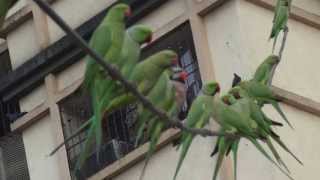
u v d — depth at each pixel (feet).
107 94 28.96
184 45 53.67
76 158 57.26
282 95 52.44
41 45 59.72
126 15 29.78
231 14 52.54
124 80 28.27
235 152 34.47
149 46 53.72
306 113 53.47
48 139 59.06
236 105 35.29
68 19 58.65
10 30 61.57
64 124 57.88
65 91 57.88
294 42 54.49
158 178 53.42
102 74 29.01
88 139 28.66
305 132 52.90
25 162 60.23
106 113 29.35
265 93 36.37
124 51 29.53
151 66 30.53
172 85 31.30
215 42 52.75
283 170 47.42
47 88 58.85
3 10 26.14
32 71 59.41
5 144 60.90
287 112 52.70
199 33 52.85
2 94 61.05
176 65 32.48
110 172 54.80
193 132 30.17
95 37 29.58
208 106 34.45
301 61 54.34
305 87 53.88
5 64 63.16
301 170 51.83
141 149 53.78
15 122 60.44
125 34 29.68
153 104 29.68
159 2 54.29
